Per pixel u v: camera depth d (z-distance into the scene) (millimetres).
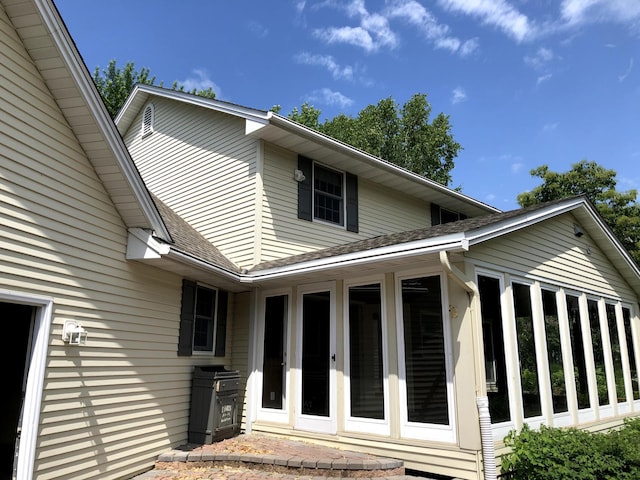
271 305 8195
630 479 5293
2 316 4617
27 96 4461
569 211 8516
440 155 25875
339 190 10266
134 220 5840
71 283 4898
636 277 10344
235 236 8875
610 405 8688
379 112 25969
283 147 9227
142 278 6207
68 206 4914
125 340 5762
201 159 10078
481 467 5277
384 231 11086
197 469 6055
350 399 6672
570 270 8438
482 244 6305
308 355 7387
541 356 7047
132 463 5730
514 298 6809
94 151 5176
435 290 6074
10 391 4461
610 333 9547
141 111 12383
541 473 5371
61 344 4719
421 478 5559
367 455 6148
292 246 8992
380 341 6508
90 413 5074
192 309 7383
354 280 7023
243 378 8266
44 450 4406
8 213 4176
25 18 4309
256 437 7484
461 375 5586
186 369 7164
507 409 6113
